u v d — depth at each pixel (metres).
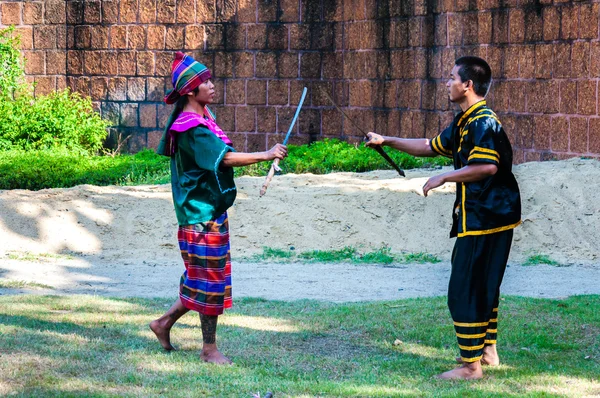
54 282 11.61
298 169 18.50
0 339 7.67
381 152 7.84
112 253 14.04
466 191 6.94
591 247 13.62
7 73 22.56
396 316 9.11
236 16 22.64
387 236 14.31
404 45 20.25
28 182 18.09
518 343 8.12
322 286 11.41
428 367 7.33
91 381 6.54
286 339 8.19
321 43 22.19
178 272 12.62
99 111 23.86
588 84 16.45
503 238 6.96
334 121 22.17
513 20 17.94
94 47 23.77
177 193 7.20
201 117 7.14
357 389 6.52
